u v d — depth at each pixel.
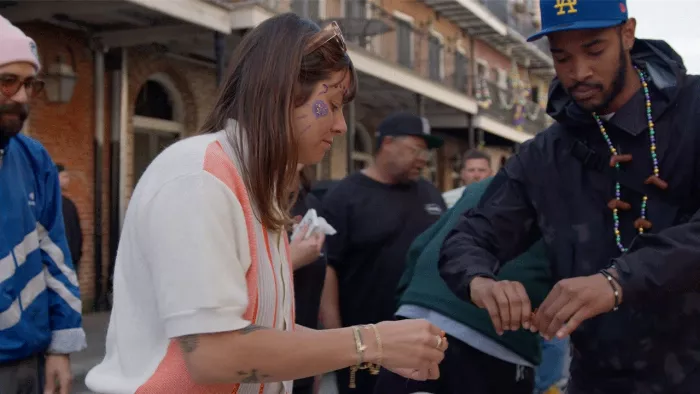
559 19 1.75
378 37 14.62
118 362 1.27
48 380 2.37
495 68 24.22
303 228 2.82
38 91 2.26
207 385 1.22
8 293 2.17
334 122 1.33
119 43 9.40
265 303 1.28
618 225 1.84
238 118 1.28
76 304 2.42
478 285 1.82
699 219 1.62
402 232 3.47
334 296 3.47
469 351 2.64
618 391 1.86
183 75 11.02
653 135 1.78
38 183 2.37
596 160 1.87
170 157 1.22
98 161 9.48
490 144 24.53
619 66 1.77
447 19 20.39
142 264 1.22
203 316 1.11
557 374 3.61
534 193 1.98
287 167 1.30
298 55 1.26
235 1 9.38
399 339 1.24
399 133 3.44
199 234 1.14
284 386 1.41
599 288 1.57
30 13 8.27
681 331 1.77
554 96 1.96
